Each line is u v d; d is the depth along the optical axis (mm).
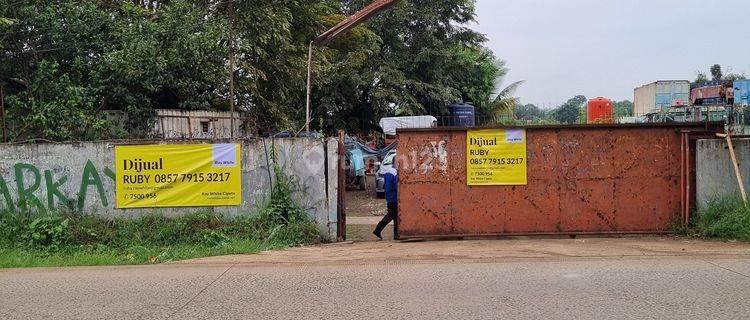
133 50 14352
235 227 10688
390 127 29484
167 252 9641
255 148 11031
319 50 21938
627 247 9523
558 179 10672
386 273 7715
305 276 7613
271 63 19875
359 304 6086
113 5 17031
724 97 26625
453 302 6094
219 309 5992
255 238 10406
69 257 9398
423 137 10727
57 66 13922
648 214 10680
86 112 13820
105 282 7391
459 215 10711
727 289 6469
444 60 35188
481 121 43344
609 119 36062
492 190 10703
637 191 10664
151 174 10961
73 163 11008
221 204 11023
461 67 37969
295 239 10555
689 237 10344
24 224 10578
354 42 29297
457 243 10336
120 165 10945
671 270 7547
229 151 10992
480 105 42406
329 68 22469
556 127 10625
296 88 21922
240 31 18031
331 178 10977
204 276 7715
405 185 10734
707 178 10539
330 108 30812
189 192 11000
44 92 13742
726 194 10523
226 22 16969
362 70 32750
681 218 10617
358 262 8625
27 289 7035
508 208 10703
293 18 21625
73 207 10992
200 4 17906
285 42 19734
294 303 6184
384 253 9414
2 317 5812
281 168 11000
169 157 10961
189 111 16375
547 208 10695
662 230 10672
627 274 7340
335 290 6762
